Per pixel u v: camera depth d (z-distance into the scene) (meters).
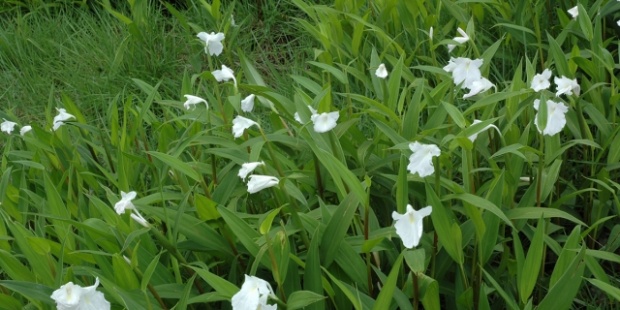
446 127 1.55
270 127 2.15
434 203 1.23
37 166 1.60
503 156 1.64
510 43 2.28
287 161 1.63
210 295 1.24
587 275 1.53
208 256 1.51
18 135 1.91
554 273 1.24
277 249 1.19
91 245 1.39
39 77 2.59
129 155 1.67
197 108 1.87
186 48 2.67
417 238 1.08
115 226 1.40
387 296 1.10
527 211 1.41
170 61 2.58
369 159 1.63
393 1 2.27
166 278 1.36
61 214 1.48
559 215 1.37
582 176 1.70
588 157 1.76
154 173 1.71
